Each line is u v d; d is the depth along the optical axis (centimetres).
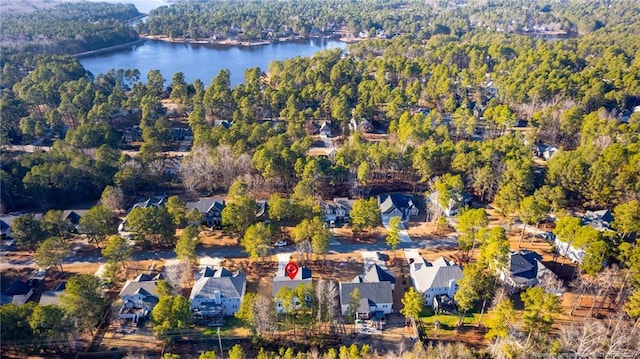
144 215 11194
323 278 10375
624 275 9081
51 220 11488
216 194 14538
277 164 14088
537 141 17600
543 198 12400
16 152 17100
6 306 8288
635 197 12075
